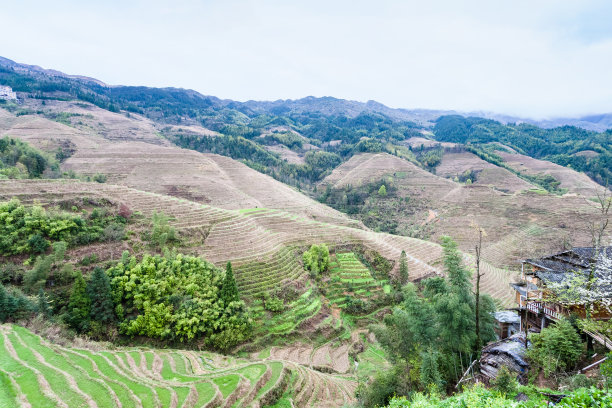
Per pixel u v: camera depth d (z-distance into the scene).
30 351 32.84
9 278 45.50
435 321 35.03
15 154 94.69
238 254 67.69
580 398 14.05
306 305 62.59
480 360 32.94
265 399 34.91
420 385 30.02
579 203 119.94
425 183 177.50
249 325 52.16
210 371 39.84
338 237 88.88
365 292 71.81
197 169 139.62
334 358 53.53
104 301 46.28
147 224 65.75
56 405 25.42
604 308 31.28
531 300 37.69
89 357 35.66
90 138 176.50
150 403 29.75
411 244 99.69
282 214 98.19
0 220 51.09
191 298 50.97
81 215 60.34
